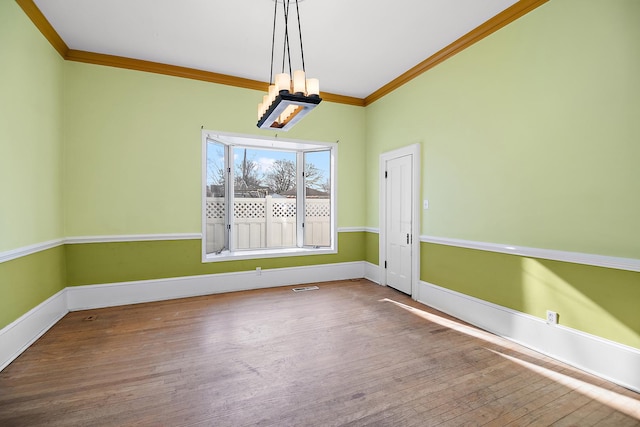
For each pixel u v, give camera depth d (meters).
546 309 2.37
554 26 2.31
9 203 2.27
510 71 2.63
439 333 2.77
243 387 1.93
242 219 4.59
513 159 2.62
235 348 2.46
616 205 1.98
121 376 2.05
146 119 3.60
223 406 1.75
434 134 3.48
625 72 1.93
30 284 2.56
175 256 3.77
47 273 2.87
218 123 3.93
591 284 2.11
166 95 3.69
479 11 2.63
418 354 2.37
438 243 3.41
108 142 3.45
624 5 1.93
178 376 2.06
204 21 2.78
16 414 1.67
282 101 1.96
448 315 3.23
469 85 3.03
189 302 3.61
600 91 2.05
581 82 2.15
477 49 2.94
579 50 2.16
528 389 1.92
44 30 2.77
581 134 2.15
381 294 3.98
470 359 2.29
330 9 2.60
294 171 4.95
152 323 2.97
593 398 1.83
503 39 2.69
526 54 2.50
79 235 3.34
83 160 3.35
